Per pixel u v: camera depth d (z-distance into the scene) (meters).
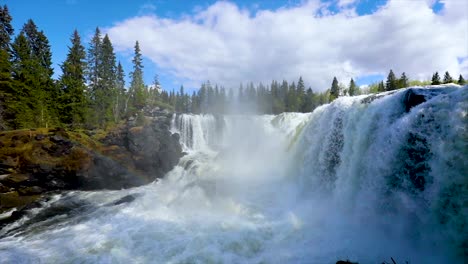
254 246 10.97
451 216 8.09
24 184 21.81
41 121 33.56
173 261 10.05
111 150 29.39
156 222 14.39
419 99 10.44
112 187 24.94
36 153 23.30
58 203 19.75
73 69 40.22
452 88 10.73
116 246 11.58
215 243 11.20
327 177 16.33
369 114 13.14
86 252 11.25
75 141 26.17
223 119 43.00
